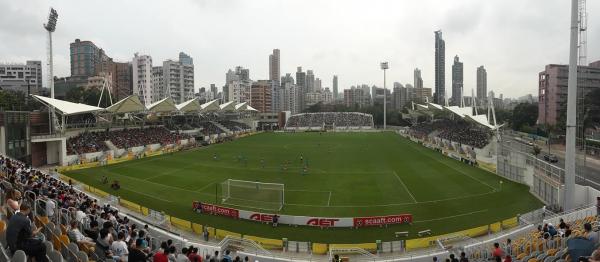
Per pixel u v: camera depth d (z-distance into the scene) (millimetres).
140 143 85500
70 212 19312
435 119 147000
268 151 87438
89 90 129500
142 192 46250
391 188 48281
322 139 118625
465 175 56156
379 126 186625
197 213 37969
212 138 117250
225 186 45250
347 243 30047
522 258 18172
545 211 34531
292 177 56125
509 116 158875
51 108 66188
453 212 37812
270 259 25250
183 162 70500
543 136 106750
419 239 29406
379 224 34062
